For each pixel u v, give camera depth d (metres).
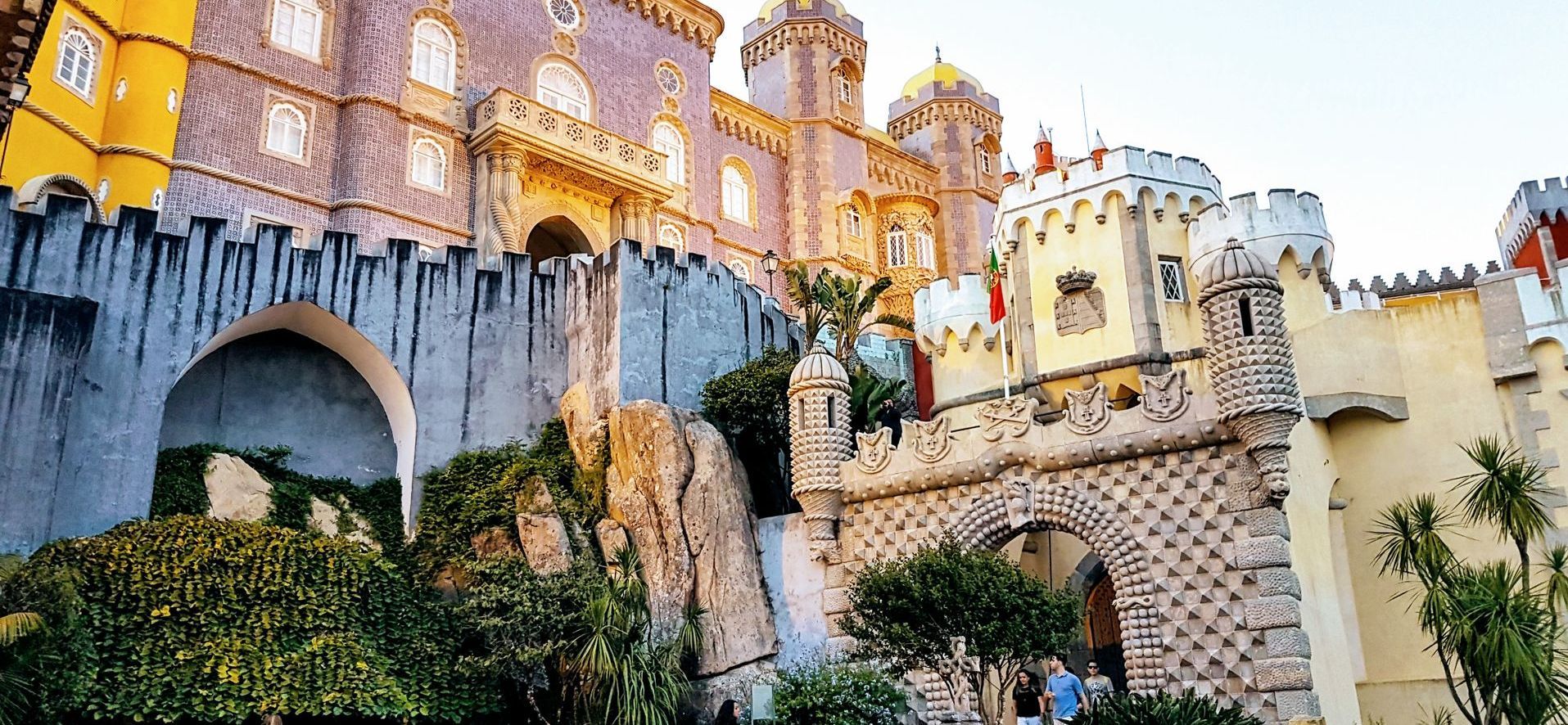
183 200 30.73
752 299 30.53
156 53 31.25
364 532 24.50
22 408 20.25
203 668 18.16
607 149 38.25
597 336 27.19
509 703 21.23
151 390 22.94
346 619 20.06
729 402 25.78
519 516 23.47
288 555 19.97
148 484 22.44
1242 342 19.42
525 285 28.19
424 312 26.59
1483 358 23.77
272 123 33.12
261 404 25.97
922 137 57.00
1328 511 23.19
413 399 25.81
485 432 26.44
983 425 21.89
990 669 21.34
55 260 22.61
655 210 39.91
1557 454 22.70
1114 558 20.09
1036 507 20.91
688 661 21.42
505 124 35.34
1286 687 18.16
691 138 44.03
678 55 44.66
